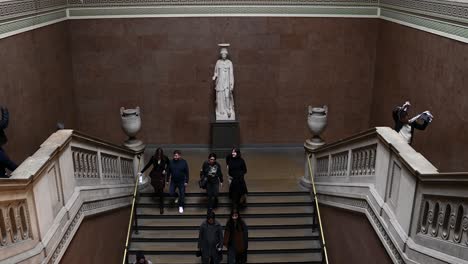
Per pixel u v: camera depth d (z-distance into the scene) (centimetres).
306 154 1210
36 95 1095
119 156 1023
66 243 645
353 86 1476
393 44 1280
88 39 1411
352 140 822
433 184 509
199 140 1521
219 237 923
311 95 1487
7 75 927
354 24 1422
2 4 908
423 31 1072
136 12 1398
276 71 1466
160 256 1041
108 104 1469
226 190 1203
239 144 1506
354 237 806
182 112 1492
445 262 481
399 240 581
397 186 619
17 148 969
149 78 1457
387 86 1329
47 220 593
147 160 1416
